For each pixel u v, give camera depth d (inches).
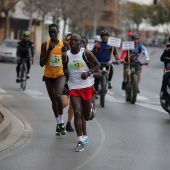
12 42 2481.5
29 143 642.8
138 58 1112.8
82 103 612.4
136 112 949.2
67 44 687.1
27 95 1133.7
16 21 3988.7
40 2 3430.1
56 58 681.0
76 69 601.9
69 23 5644.7
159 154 600.4
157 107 1039.6
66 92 695.7
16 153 587.5
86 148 621.9
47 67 689.0
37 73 1830.7
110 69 1039.0
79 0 4259.4
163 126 801.6
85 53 600.4
